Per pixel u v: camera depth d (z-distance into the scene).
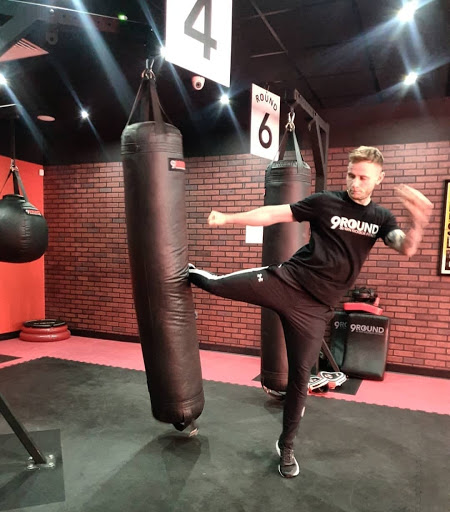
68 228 5.86
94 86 4.15
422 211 1.76
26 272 5.78
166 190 2.10
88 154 5.67
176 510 1.98
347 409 3.25
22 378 3.95
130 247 2.18
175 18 1.89
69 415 3.10
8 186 5.45
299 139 4.55
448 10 2.73
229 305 4.95
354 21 2.95
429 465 2.42
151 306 2.17
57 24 2.32
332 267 2.04
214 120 4.92
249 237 4.53
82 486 2.18
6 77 3.91
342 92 4.14
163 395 2.26
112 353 4.92
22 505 2.01
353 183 1.96
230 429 2.88
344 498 2.09
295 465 2.30
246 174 4.82
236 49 3.41
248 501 2.06
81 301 5.82
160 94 4.29
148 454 2.52
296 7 2.82
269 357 3.03
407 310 4.24
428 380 4.05
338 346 4.26
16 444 2.64
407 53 3.35
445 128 4.04
